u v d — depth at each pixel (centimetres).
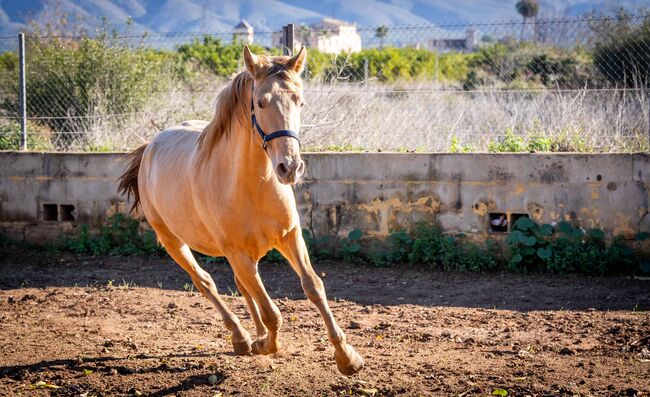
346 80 1071
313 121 1008
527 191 846
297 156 414
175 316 675
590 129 954
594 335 582
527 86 1242
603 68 1081
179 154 556
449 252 857
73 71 1207
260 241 480
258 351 518
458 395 444
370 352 545
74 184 1006
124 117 1165
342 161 907
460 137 1017
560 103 999
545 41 1170
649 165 808
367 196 902
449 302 718
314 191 919
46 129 1169
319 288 466
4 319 668
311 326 630
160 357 545
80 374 509
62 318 674
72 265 920
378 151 971
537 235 839
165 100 1185
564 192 835
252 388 471
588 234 827
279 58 444
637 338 568
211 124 493
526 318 645
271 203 465
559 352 536
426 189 880
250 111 452
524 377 475
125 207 992
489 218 862
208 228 507
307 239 912
